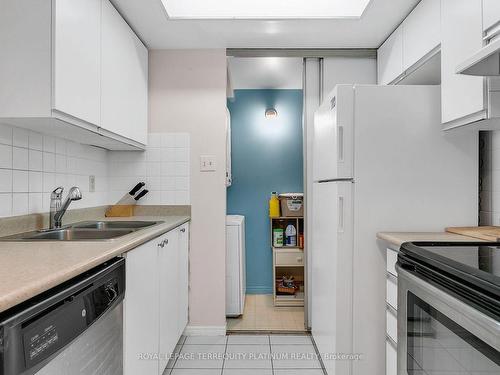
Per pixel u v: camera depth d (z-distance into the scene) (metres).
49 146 1.78
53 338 0.78
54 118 1.33
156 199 2.57
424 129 1.76
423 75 2.10
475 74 1.25
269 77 3.34
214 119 2.58
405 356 1.33
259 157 3.64
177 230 2.14
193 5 2.07
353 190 1.75
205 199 2.57
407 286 1.30
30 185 1.62
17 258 1.00
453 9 1.51
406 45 2.06
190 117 2.58
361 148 1.75
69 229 1.73
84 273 1.00
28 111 1.31
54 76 1.30
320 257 2.11
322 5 2.07
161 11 2.02
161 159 2.58
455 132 1.74
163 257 1.80
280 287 3.32
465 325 0.90
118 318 1.21
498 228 1.65
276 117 3.65
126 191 2.56
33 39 1.31
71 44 1.42
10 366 0.65
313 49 2.59
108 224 2.08
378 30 2.27
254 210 3.64
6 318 0.66
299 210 3.29
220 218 2.57
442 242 1.32
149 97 2.58
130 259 1.31
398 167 1.75
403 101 1.76
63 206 1.73
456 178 1.76
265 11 2.09
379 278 1.74
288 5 2.08
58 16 1.32
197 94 2.58
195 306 2.55
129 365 1.30
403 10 2.01
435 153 1.76
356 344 1.73
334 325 1.76
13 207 1.51
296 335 2.55
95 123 1.64
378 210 1.74
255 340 2.46
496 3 1.24
